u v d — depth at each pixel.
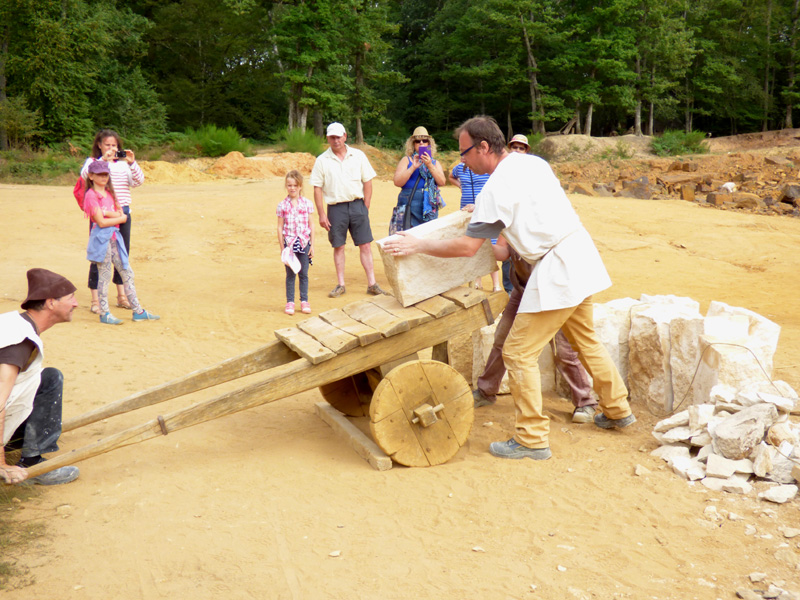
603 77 52.41
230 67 51.59
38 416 4.50
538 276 4.49
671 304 6.23
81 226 15.66
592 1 51.69
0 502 4.11
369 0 47.44
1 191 22.41
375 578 3.38
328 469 4.67
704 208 21.75
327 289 10.70
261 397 4.56
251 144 40.22
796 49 57.41
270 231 16.00
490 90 58.34
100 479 4.54
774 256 14.39
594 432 5.25
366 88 48.41
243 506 4.14
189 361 7.00
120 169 8.85
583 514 3.97
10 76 35.38
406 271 4.81
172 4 47.66
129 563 3.51
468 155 4.72
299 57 42.66
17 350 4.18
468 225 4.56
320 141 41.03
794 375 6.27
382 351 4.71
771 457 4.31
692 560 3.49
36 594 3.24
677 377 5.45
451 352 6.03
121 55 42.44
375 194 21.92
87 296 9.84
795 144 49.47
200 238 15.15
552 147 45.78
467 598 3.21
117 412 4.81
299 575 3.41
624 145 45.81
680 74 52.84
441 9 63.19
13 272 11.18
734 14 58.47
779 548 3.54
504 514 4.00
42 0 34.47
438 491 4.32
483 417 5.61
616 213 19.66
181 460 4.84
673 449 4.72
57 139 35.16
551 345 6.01
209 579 3.38
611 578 3.34
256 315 8.98
